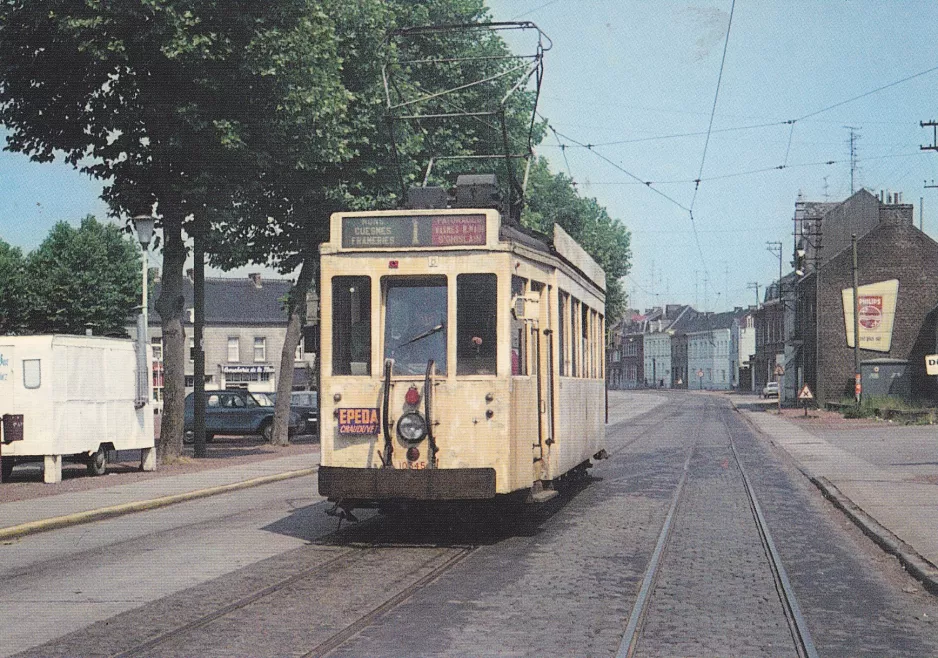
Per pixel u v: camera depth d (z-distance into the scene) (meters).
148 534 12.94
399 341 11.30
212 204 22.64
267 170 23.77
